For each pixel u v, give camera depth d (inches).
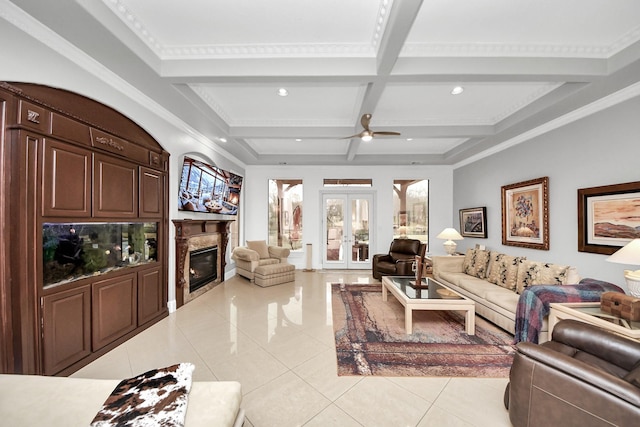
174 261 140.8
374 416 65.7
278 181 267.9
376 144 208.8
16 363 70.5
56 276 81.2
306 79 104.0
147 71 96.8
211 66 101.3
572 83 108.7
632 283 82.7
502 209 179.8
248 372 84.1
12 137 69.5
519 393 59.1
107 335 97.0
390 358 92.9
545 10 78.1
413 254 218.4
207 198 173.3
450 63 99.3
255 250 225.1
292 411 67.2
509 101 135.0
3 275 69.3
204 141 170.7
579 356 66.6
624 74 96.6
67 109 83.1
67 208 82.1
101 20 73.4
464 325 122.0
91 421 42.6
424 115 153.5
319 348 100.0
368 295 171.9
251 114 154.4
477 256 166.2
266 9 79.0
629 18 81.3
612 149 110.9
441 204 261.9
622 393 45.5
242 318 130.3
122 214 104.0
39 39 74.2
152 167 121.6
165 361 90.7
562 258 134.3
